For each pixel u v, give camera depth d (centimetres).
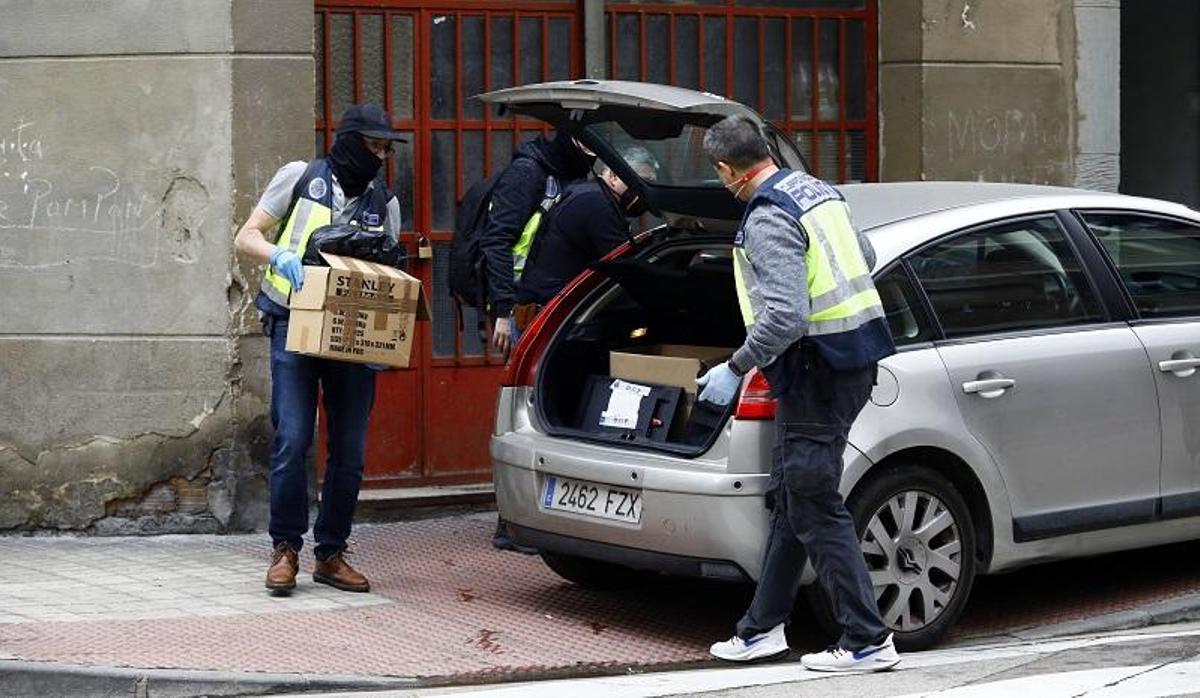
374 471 1594
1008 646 1200
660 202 1240
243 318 1463
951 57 1745
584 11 1661
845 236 1082
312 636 1176
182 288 1462
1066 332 1239
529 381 1276
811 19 1762
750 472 1118
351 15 1588
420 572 1384
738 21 1739
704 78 1730
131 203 1462
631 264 1244
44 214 1468
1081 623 1264
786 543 1109
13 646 1117
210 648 1132
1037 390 1208
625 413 1221
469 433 1628
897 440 1143
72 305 1471
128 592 1287
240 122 1454
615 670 1133
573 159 1406
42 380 1475
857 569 1095
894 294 1176
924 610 1171
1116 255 1294
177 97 1454
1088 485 1236
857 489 1141
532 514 1229
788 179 1088
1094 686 1059
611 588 1342
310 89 1475
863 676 1095
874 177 1788
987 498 1189
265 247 1245
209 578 1338
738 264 1085
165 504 1477
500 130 1642
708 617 1269
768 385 1092
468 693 1069
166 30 1452
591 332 1295
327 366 1292
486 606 1283
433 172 1623
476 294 1420
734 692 1059
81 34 1456
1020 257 1239
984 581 1402
